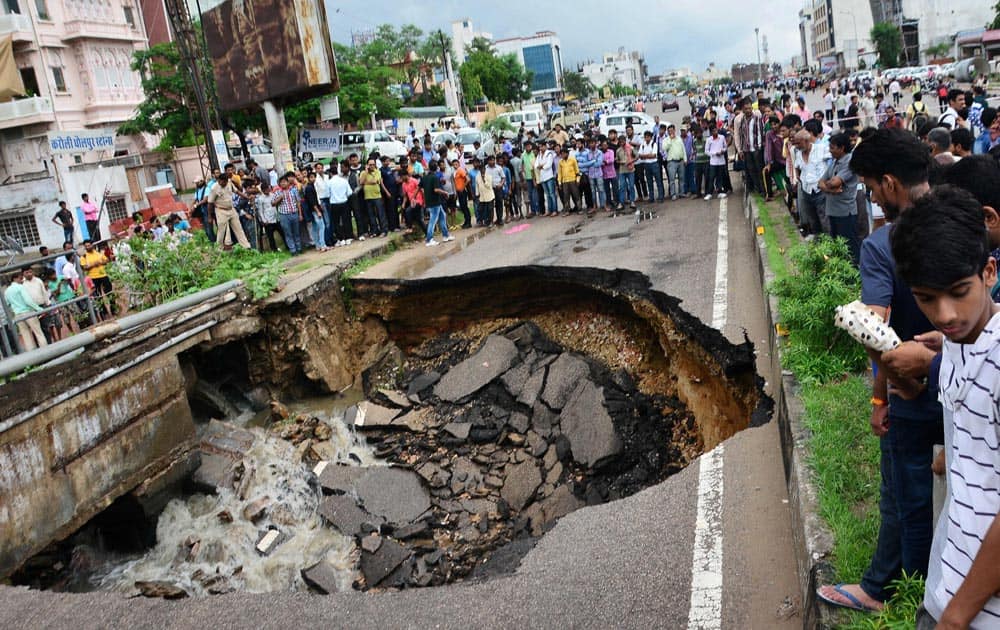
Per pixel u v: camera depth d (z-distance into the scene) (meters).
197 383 10.94
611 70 180.75
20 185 25.95
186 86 27.56
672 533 4.88
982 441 1.92
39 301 11.43
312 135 21.80
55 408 7.84
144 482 8.88
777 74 157.12
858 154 3.50
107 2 37.25
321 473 9.31
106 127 36.88
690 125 16.86
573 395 9.94
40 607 5.12
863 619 3.07
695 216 14.66
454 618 4.41
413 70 70.69
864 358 5.82
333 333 12.38
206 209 16.20
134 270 11.60
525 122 44.00
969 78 35.19
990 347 1.88
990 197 3.13
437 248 15.23
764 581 4.19
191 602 4.96
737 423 7.57
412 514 8.53
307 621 4.60
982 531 1.92
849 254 6.77
